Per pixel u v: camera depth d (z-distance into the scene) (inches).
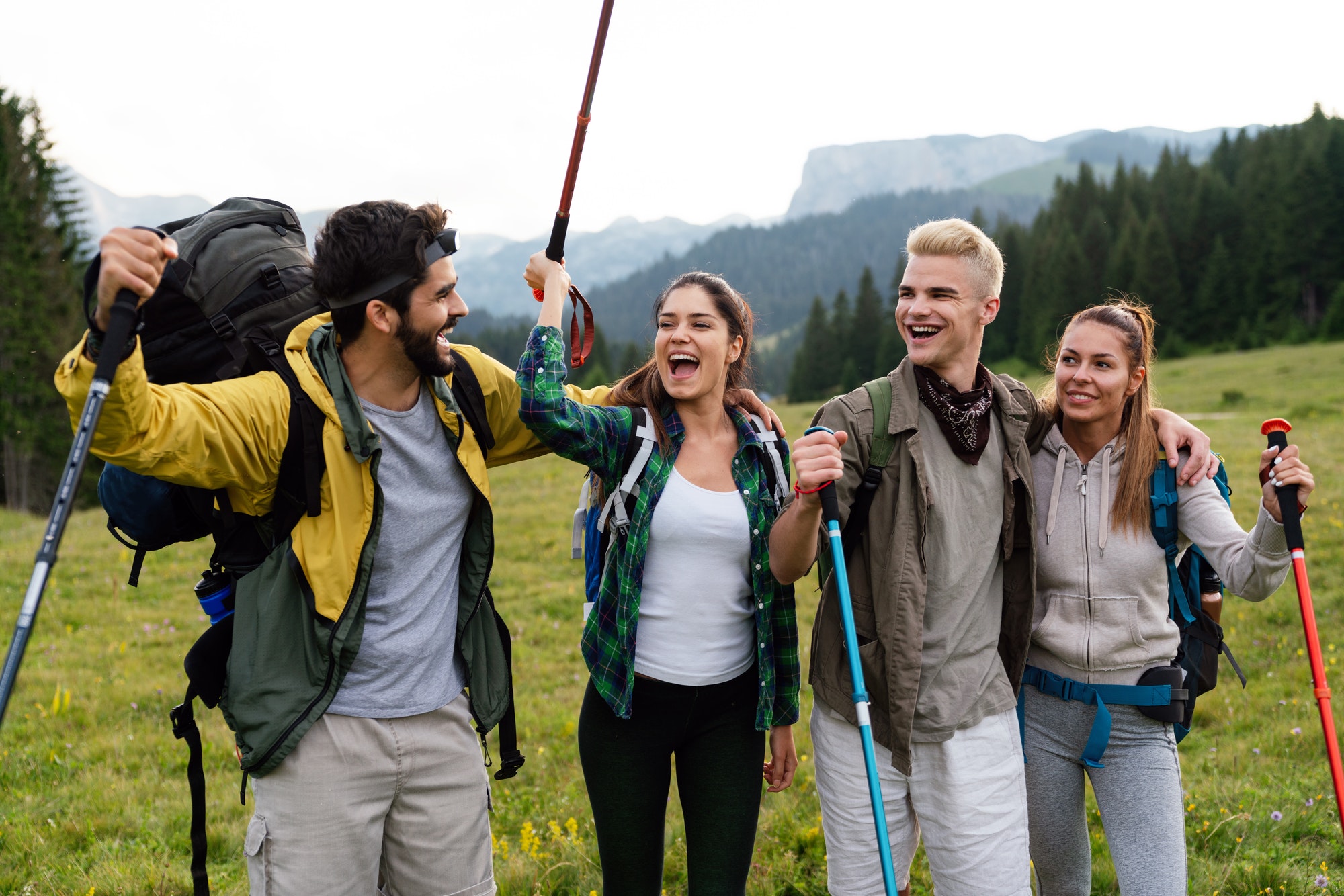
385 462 104.8
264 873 101.8
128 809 205.8
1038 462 129.7
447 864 110.0
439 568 109.1
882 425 116.8
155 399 88.8
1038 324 3629.4
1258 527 117.0
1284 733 241.4
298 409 99.2
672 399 118.7
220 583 108.4
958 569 116.3
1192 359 3058.6
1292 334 3085.6
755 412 121.6
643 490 112.3
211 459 94.2
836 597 118.5
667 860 178.5
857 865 117.6
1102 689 122.4
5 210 1674.5
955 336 116.9
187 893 169.3
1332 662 299.1
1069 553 124.8
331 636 99.8
